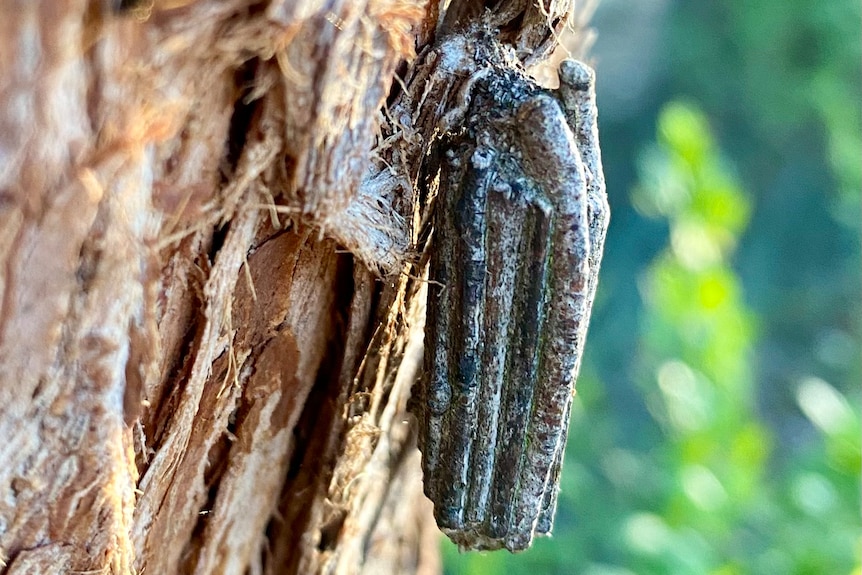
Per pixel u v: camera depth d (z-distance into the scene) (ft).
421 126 0.39
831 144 1.64
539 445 0.40
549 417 0.39
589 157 0.39
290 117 0.36
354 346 0.43
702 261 0.78
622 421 1.47
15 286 0.35
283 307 0.41
